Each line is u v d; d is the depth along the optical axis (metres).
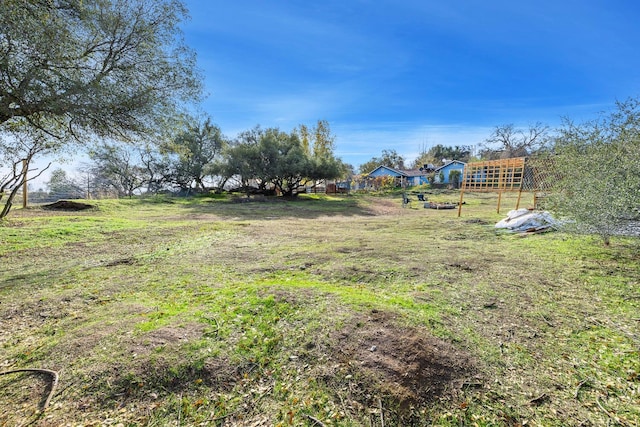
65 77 4.82
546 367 2.14
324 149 26.73
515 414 1.72
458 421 1.67
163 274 4.27
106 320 2.72
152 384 1.92
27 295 3.50
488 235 7.28
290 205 18.62
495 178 11.89
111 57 5.59
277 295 3.09
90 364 2.07
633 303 3.15
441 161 40.94
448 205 16.53
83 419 1.69
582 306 3.12
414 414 1.71
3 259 5.04
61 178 17.52
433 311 2.87
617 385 1.96
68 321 2.82
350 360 2.07
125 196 21.92
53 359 2.17
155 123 6.28
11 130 6.10
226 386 1.94
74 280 4.03
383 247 5.89
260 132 23.31
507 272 4.23
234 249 5.85
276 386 1.94
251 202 19.83
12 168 7.95
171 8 6.04
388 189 30.78
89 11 5.01
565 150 5.28
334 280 3.95
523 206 15.01
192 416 1.72
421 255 5.20
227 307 2.89
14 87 4.54
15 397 1.84
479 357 2.20
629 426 1.64
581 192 4.54
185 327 2.50
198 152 23.61
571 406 1.79
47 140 6.81
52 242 6.25
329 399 1.82
